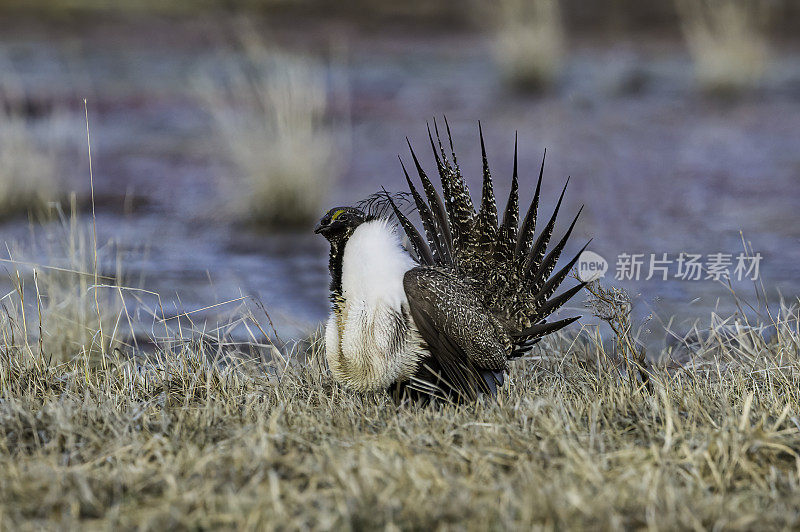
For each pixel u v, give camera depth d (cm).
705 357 1617
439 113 4328
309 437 1166
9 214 2831
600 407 1234
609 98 4662
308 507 962
